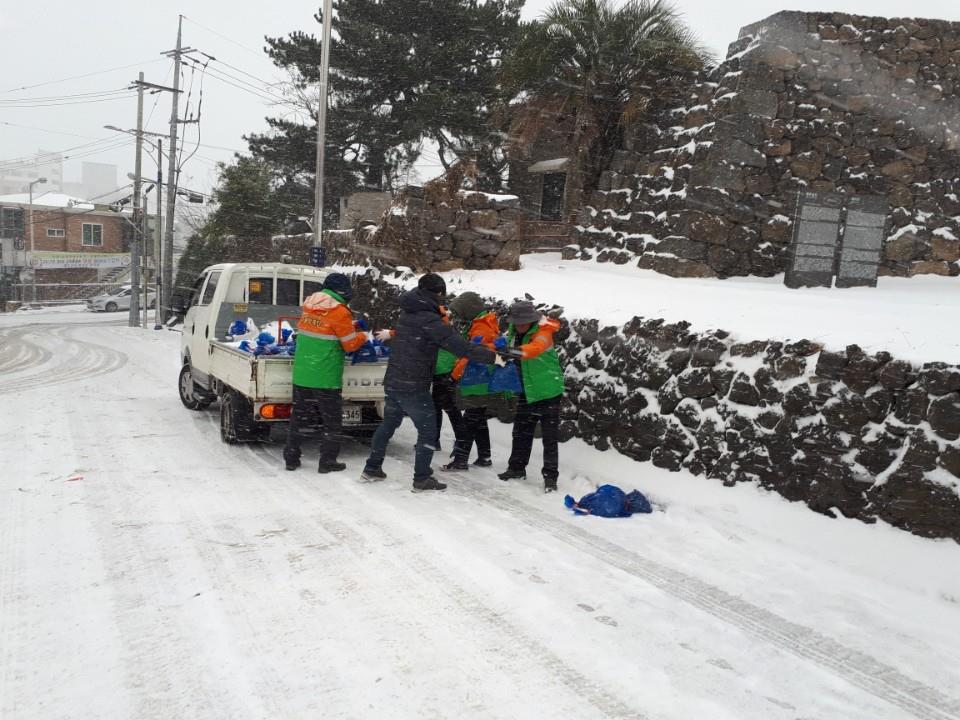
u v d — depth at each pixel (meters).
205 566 4.16
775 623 3.69
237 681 2.98
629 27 12.45
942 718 2.90
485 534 4.86
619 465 6.31
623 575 4.24
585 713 2.83
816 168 10.40
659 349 6.28
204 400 8.95
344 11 23.55
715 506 5.29
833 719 2.87
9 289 47.56
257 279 8.32
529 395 5.95
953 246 10.74
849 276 9.78
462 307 6.59
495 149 18.95
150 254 53.47
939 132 10.70
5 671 3.02
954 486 4.19
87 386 11.59
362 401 6.95
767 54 10.16
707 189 10.20
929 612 3.82
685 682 3.10
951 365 4.32
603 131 13.20
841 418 4.79
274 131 26.02
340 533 4.79
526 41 13.17
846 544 4.50
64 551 4.32
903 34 10.57
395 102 24.48
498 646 3.35
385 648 3.29
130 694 2.87
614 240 12.05
